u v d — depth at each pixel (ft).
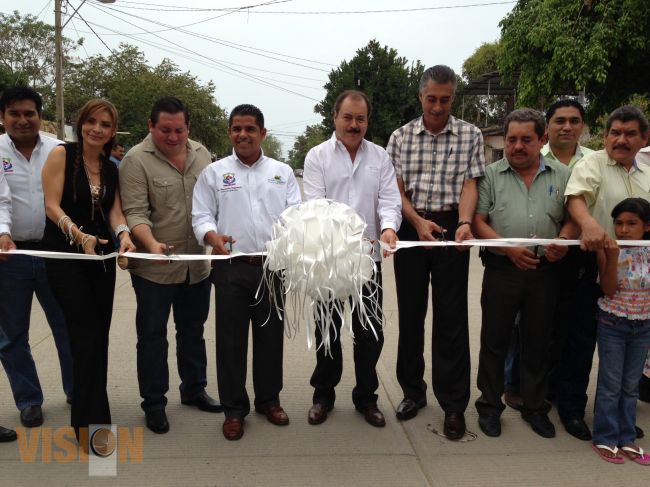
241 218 10.02
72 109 95.30
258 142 10.03
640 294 9.36
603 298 9.75
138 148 10.31
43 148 10.78
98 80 97.45
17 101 10.19
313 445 10.01
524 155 10.01
